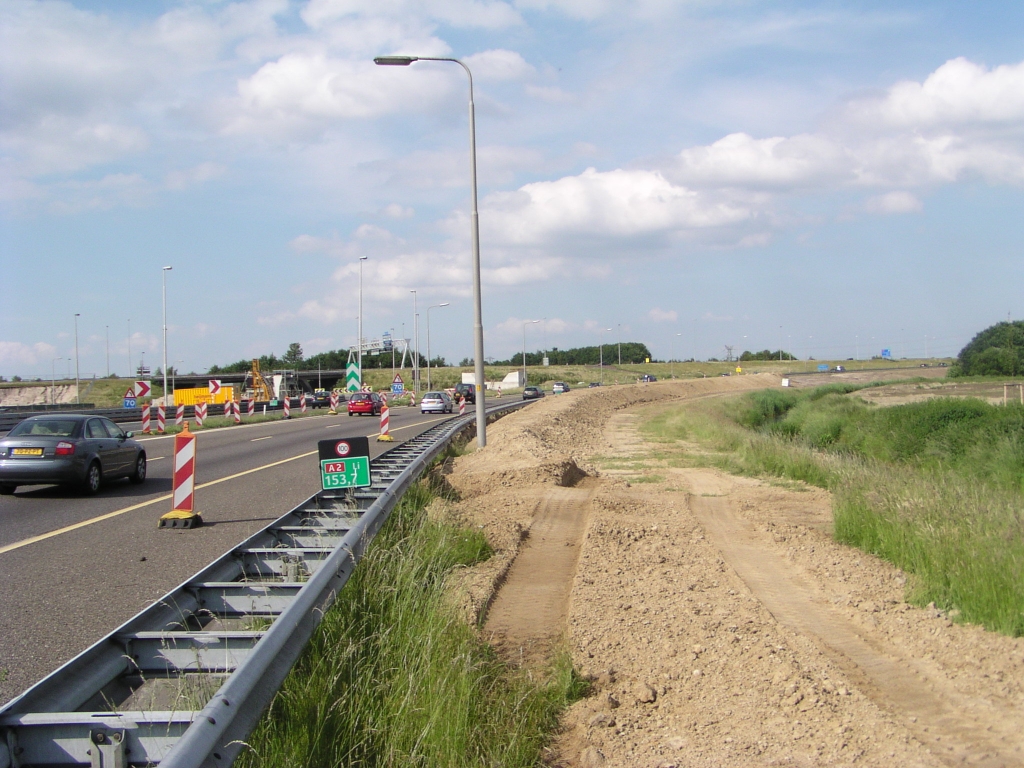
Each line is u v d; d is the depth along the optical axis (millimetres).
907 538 9438
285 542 8844
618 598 8031
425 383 138250
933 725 5066
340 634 5742
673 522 12242
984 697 5453
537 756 4918
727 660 6273
